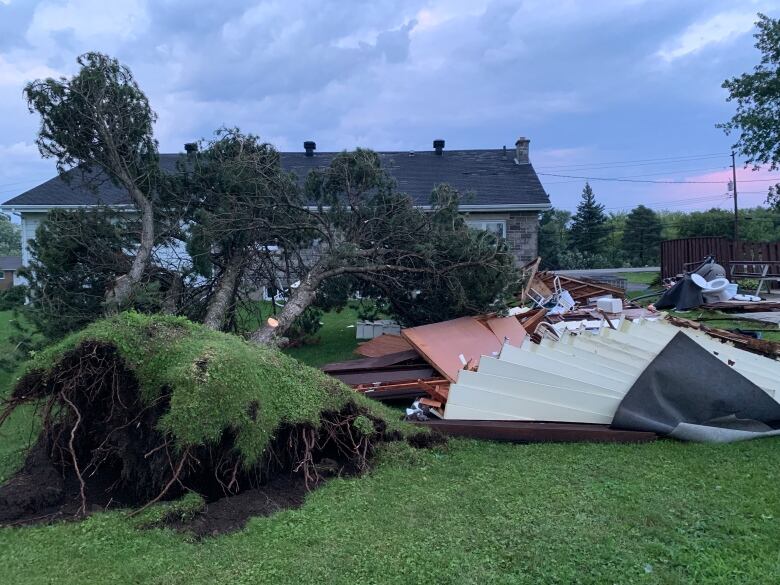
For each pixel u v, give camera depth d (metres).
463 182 17.84
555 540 3.17
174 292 7.41
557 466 4.36
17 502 3.67
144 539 3.27
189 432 3.54
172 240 7.59
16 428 5.57
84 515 3.59
